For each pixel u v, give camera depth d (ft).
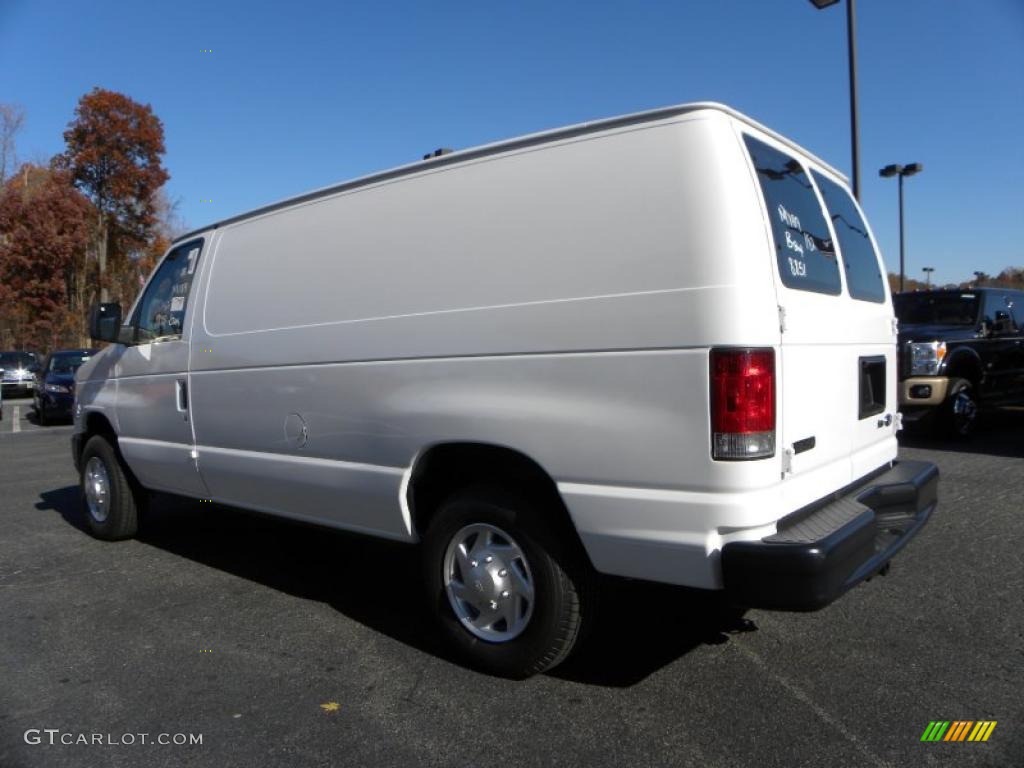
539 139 10.80
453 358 11.29
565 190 10.43
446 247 11.58
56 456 36.70
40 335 104.94
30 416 63.10
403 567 17.15
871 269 13.91
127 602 15.15
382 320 12.26
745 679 11.09
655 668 11.54
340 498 13.20
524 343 10.50
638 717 10.11
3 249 104.78
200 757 9.48
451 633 11.78
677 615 13.60
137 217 115.55
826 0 35.94
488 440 10.86
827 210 12.36
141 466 18.13
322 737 9.87
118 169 110.32
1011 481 22.74
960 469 24.76
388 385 12.14
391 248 12.35
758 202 9.69
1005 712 9.93
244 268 15.23
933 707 10.11
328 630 13.46
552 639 10.69
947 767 8.77
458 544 11.74
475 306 11.08
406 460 11.98
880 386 13.44
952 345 29.84
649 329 9.48
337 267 13.20
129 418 18.34
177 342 16.63
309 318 13.60
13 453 38.37
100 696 11.16
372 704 10.71
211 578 16.57
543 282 10.43
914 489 12.52
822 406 10.88
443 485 12.64
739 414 9.03
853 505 10.97
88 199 109.91
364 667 11.91
